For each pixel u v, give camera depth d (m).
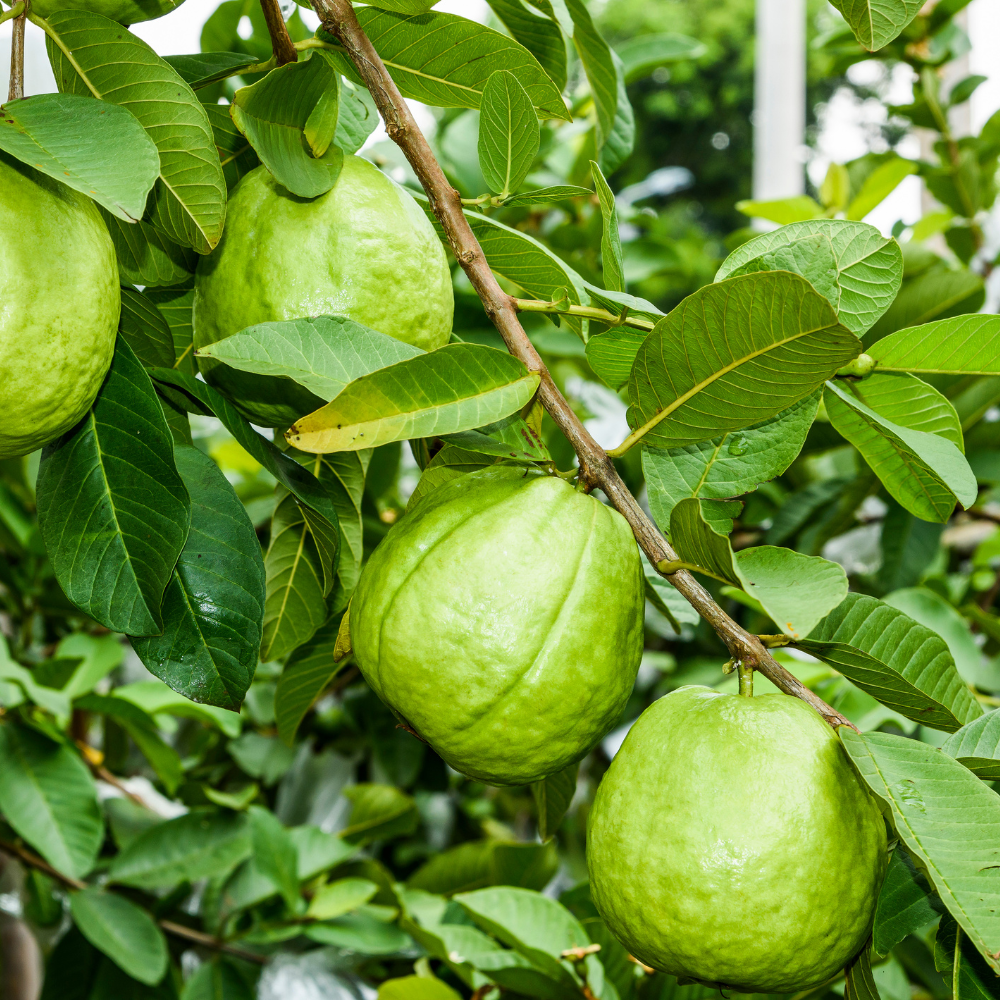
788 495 1.16
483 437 0.55
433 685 0.51
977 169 1.25
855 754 0.50
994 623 0.93
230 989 0.99
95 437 0.54
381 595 0.53
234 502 0.58
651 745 0.52
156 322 0.61
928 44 1.25
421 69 0.62
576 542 0.52
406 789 1.30
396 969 1.07
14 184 0.50
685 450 0.59
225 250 0.58
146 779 1.40
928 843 0.47
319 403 0.58
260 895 0.98
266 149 0.56
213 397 0.56
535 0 0.65
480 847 1.05
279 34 0.58
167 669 0.56
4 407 0.50
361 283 0.56
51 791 0.93
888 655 0.56
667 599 0.67
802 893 0.49
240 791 1.32
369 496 1.04
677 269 1.36
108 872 1.06
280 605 0.65
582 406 1.21
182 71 0.62
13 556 1.19
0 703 0.87
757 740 0.50
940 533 1.01
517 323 0.55
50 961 1.04
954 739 0.54
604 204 0.57
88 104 0.50
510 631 0.51
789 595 0.48
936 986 0.87
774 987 0.50
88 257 0.51
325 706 1.41
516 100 0.58
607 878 0.51
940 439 0.56
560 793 0.62
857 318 0.58
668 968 0.51
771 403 0.51
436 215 0.57
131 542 0.54
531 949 0.72
